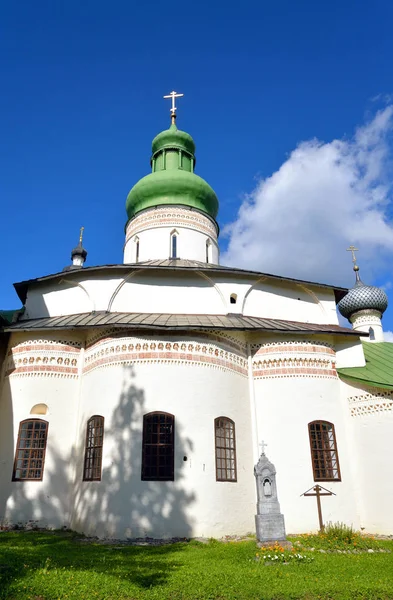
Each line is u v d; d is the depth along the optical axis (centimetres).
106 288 2036
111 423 1630
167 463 1575
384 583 907
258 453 1780
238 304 2095
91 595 788
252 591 832
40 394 1797
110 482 1554
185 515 1512
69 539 1470
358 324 2986
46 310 2083
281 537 1349
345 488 1772
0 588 805
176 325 1712
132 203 2759
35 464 1734
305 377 1881
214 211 2831
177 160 2877
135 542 1424
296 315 2233
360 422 1862
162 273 2088
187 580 895
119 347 1717
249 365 1906
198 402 1667
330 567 1067
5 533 1545
